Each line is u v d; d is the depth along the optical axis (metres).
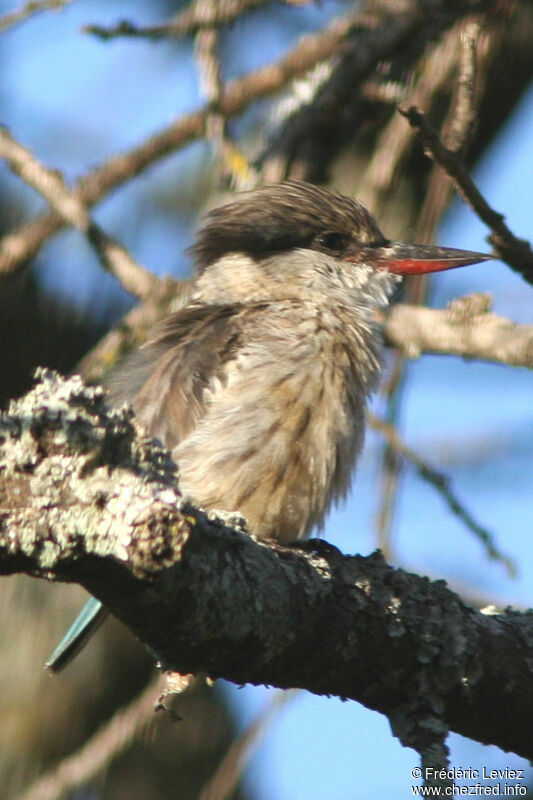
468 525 9.85
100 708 11.97
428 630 7.31
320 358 9.34
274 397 9.01
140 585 5.59
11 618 12.13
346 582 7.23
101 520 5.45
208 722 12.31
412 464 10.10
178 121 11.32
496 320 10.05
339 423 9.23
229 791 9.72
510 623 7.68
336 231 10.52
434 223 10.73
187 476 8.87
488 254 10.48
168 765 12.04
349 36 11.32
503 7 10.75
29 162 11.05
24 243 11.09
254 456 8.89
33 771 11.64
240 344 9.44
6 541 5.43
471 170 12.79
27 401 5.61
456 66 10.94
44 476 5.49
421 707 7.34
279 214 10.59
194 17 10.85
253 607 6.45
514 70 12.29
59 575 5.54
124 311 13.28
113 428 5.60
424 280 10.70
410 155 12.23
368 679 7.26
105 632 12.20
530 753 7.77
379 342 10.13
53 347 13.07
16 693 11.92
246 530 6.86
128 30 10.66
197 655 6.44
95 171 11.38
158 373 9.33
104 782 11.83
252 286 10.36
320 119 11.25
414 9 10.80
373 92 11.20
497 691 7.45
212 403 9.08
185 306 10.54
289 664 7.00
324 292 10.18
